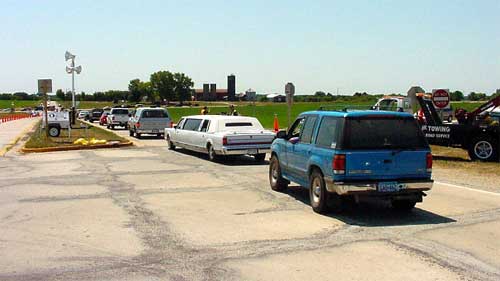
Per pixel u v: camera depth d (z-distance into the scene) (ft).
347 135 30.71
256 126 65.26
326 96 424.05
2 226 29.63
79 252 24.40
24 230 28.68
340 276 20.89
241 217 31.86
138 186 44.06
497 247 24.86
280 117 197.47
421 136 31.76
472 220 30.63
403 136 31.42
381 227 29.12
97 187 43.52
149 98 603.26
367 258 23.25
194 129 69.26
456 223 29.91
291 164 37.93
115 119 153.28
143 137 110.42
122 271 21.63
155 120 107.04
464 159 63.26
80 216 32.19
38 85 96.07
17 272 21.45
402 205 33.14
